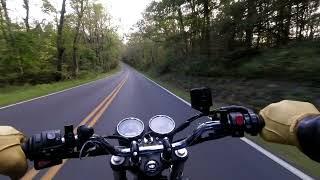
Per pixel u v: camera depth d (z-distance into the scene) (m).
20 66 42.94
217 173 5.74
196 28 42.44
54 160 1.88
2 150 1.55
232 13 25.78
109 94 23.05
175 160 1.90
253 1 23.83
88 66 75.69
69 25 51.53
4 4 40.19
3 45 41.41
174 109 14.15
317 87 13.33
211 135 2.02
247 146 7.43
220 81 24.16
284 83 15.59
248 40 26.48
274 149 7.21
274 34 24.45
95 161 6.47
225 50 27.66
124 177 1.99
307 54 15.45
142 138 2.15
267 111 1.81
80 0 53.50
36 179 5.63
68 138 1.83
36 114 13.66
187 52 45.53
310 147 1.40
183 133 8.56
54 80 48.53
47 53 48.75
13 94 24.03
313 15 19.06
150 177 1.82
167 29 57.69
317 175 5.59
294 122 1.54
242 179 5.43
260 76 19.45
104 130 9.87
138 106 15.52
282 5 21.14
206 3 37.00
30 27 46.53
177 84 33.09
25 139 1.82
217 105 15.53
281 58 16.55
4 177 5.64
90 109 14.85
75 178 5.64
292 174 5.62
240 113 1.95
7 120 12.24
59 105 16.81
